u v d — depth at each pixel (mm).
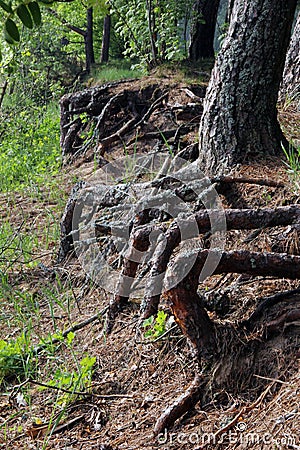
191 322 3021
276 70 4801
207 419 2760
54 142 10609
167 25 10352
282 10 4688
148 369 3264
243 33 4730
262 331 3051
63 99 8906
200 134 4961
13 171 8805
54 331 4004
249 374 2896
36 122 12102
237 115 4734
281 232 3816
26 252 4980
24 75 15352
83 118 8672
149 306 3199
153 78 8562
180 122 6957
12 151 9984
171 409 2816
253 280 3479
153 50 10562
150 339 3404
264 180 4234
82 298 4324
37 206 6633
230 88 4746
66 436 2943
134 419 2943
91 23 18766
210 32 10914
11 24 2289
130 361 3385
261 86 4750
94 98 8500
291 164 4445
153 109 7496
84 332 3861
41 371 3578
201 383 2924
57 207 6328
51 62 18391
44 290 4586
